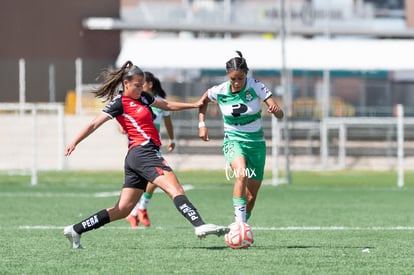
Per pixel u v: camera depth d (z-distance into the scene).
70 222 35.72
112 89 25.05
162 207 43.72
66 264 22.89
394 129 82.69
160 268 22.12
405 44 86.38
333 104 86.00
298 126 80.06
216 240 28.66
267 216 38.91
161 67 84.38
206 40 86.06
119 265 22.66
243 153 27.44
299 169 76.81
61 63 92.00
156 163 24.58
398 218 37.91
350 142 82.75
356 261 23.48
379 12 116.88
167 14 114.62
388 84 87.00
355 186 59.88
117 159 79.25
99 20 110.38
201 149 78.19
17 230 32.12
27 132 82.75
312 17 114.38
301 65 84.19
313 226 34.31
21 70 81.81
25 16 108.31
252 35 116.06
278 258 23.97
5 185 59.56
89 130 24.64
